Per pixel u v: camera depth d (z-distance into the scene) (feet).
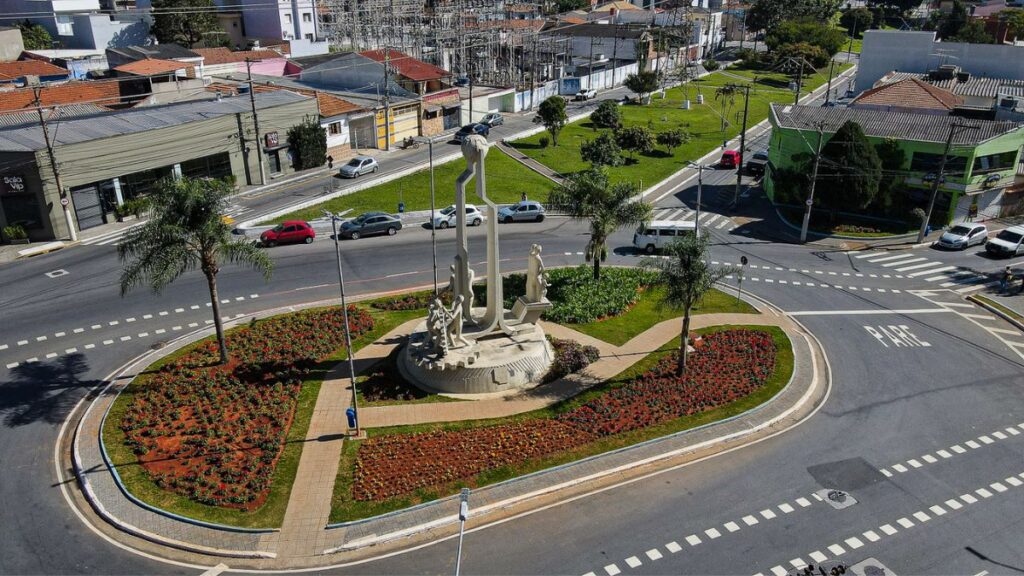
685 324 120.26
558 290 156.87
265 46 387.75
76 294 151.84
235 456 99.60
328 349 130.00
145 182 205.87
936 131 214.48
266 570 81.30
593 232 156.56
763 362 129.90
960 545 87.25
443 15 423.64
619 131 288.30
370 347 131.54
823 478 99.19
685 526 89.10
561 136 313.12
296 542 84.99
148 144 201.05
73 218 187.42
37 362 124.16
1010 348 140.46
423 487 94.38
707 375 124.57
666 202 237.04
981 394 122.93
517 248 189.67
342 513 89.35
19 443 102.22
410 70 303.89
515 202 229.45
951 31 499.51
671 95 409.69
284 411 109.60
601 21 520.01
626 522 89.61
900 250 196.13
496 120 323.37
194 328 138.41
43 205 180.24
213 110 226.58
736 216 223.92
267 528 86.63
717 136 328.29
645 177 266.16
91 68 330.34
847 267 183.01
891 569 83.15
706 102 394.32
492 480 96.07
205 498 90.99
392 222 196.65
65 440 103.65
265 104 238.48
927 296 165.68
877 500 95.04
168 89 279.28
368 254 181.78
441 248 187.52
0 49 305.73
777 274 176.76
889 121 225.76
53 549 83.46
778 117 237.04
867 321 151.43
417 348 123.03
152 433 103.40
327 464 98.48
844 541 87.30
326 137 260.01
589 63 425.69
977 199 213.46
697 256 115.24
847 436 109.60
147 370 120.47
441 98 311.68
